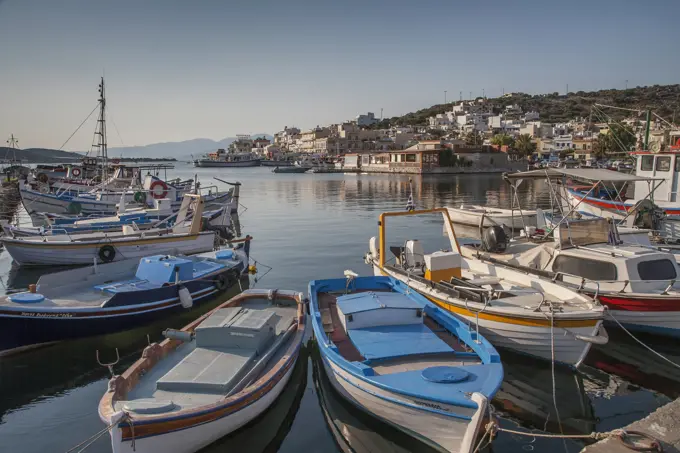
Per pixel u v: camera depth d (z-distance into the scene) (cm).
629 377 991
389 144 13312
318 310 1074
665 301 1077
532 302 1081
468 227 2570
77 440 791
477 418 654
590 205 2414
